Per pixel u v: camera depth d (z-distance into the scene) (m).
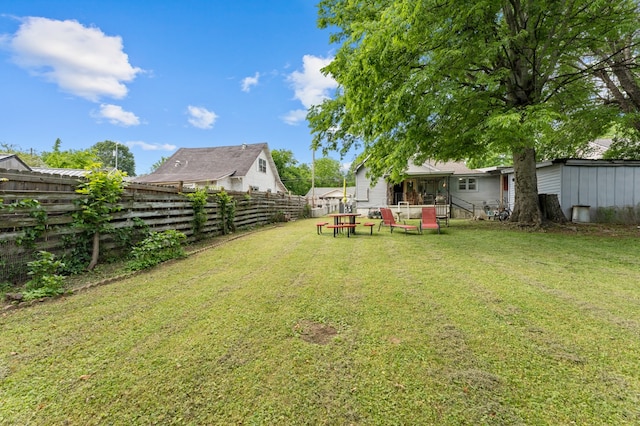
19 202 3.62
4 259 3.57
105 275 4.23
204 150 23.72
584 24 6.53
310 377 1.87
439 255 5.61
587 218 10.01
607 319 2.68
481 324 2.60
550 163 10.62
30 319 2.75
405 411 1.58
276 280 4.03
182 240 6.62
